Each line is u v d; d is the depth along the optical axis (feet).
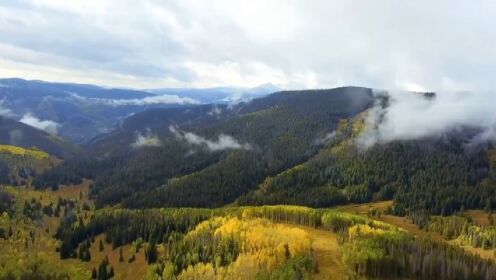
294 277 614.75
